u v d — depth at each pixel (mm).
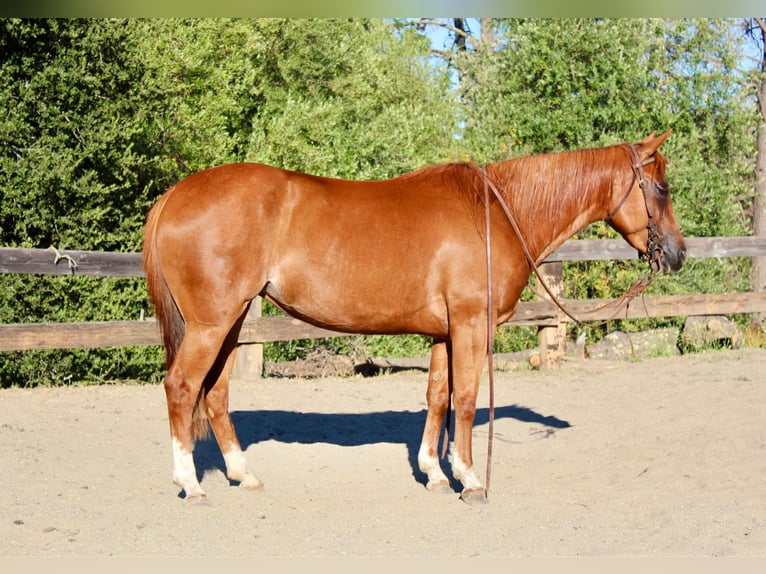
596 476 5734
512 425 7332
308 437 6938
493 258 5020
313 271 4953
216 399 5316
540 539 4359
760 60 18047
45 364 9320
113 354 9930
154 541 4285
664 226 5348
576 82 15234
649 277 5570
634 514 4809
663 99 14820
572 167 5328
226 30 14742
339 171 15156
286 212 4953
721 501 4996
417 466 6094
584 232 13000
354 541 4340
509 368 10453
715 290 13477
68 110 10117
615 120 14836
